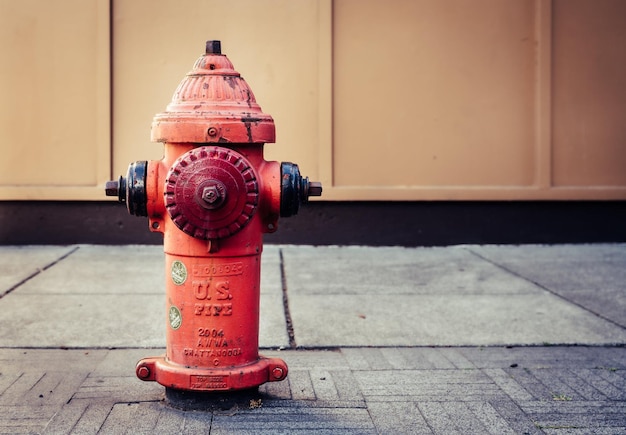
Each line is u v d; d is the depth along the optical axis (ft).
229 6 22.91
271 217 11.23
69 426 10.63
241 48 23.00
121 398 11.71
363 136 23.47
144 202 10.84
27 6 22.65
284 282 19.35
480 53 23.57
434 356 14.08
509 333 15.49
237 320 11.08
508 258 22.26
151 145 23.08
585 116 23.85
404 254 22.77
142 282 19.08
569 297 18.13
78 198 22.85
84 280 19.17
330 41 22.99
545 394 12.13
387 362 13.70
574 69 23.77
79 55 22.77
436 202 23.76
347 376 12.89
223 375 10.99
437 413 11.30
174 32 22.90
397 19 23.32
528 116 23.76
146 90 22.95
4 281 18.90
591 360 13.88
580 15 23.66
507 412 11.39
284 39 23.02
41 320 15.87
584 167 23.97
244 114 10.74
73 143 22.97
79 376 12.72
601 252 23.03
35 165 22.99
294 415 11.11
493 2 23.48
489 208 23.84
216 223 10.42
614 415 11.30
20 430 10.49
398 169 23.62
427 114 23.58
